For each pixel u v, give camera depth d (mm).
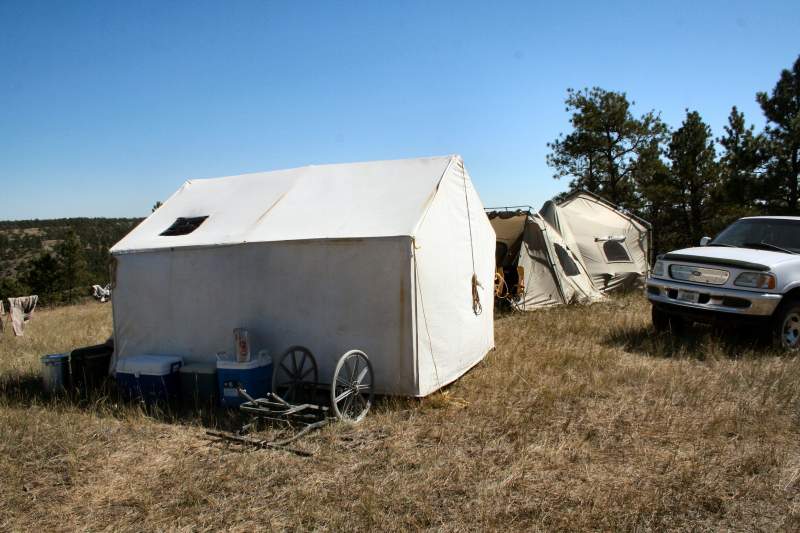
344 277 6566
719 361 7703
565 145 26750
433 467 4668
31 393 7465
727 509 3875
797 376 6766
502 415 5879
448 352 7066
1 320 12445
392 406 6297
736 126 22391
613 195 26469
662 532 3646
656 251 26000
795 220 9180
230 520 3982
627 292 15469
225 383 6441
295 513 4004
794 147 19953
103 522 4062
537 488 4277
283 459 4961
